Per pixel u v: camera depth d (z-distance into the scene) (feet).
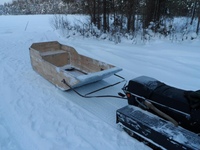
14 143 7.70
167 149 6.66
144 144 7.74
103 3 31.48
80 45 25.04
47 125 8.82
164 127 6.93
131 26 30.96
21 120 9.14
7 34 33.99
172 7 33.37
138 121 7.40
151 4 30.89
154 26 29.22
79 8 39.91
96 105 10.62
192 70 15.51
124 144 7.75
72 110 10.07
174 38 26.55
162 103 7.33
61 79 11.32
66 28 34.99
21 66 16.44
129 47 23.56
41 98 11.23
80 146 7.61
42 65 13.30
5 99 11.10
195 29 31.73
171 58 18.74
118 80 13.89
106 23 32.78
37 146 7.56
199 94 6.48
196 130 6.77
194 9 35.45
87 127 8.73
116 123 8.66
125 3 30.78
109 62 17.71
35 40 28.66
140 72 15.25
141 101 8.18
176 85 12.82
